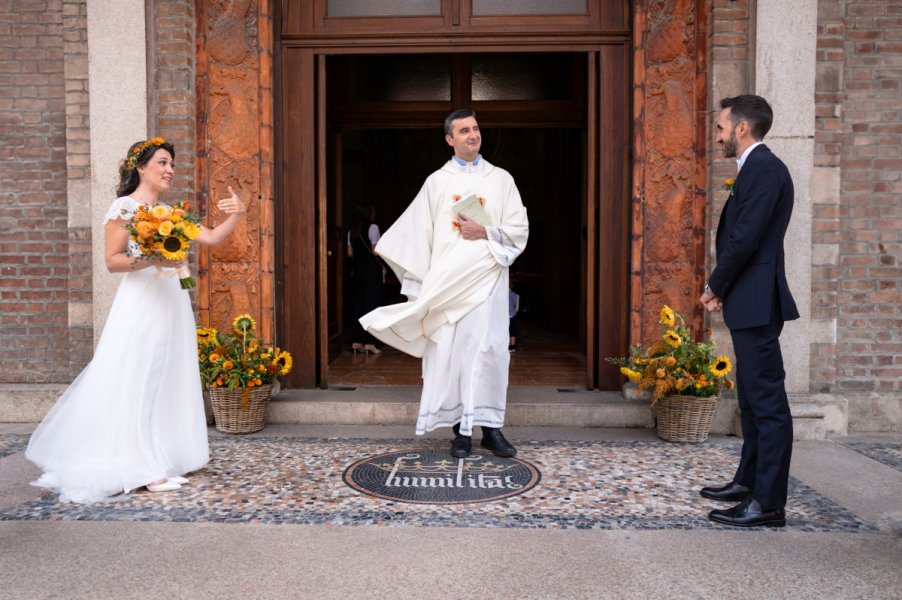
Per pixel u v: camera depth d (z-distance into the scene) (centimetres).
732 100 310
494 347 394
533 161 1236
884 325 492
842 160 488
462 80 689
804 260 459
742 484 330
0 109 507
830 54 468
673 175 491
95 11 471
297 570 253
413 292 412
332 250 748
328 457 403
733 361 467
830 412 471
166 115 482
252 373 449
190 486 350
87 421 338
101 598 232
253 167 502
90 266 490
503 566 257
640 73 492
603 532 291
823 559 265
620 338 519
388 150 1108
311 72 516
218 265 503
